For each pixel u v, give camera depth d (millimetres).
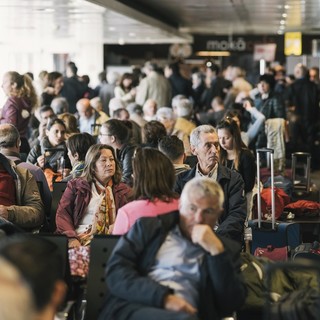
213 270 5234
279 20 26953
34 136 13312
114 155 7434
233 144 9062
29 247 3781
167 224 5418
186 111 13969
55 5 15008
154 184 6086
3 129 8727
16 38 25703
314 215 9852
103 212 7363
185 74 23656
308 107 21062
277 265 4957
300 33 32938
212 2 20438
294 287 6215
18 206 7445
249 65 33812
